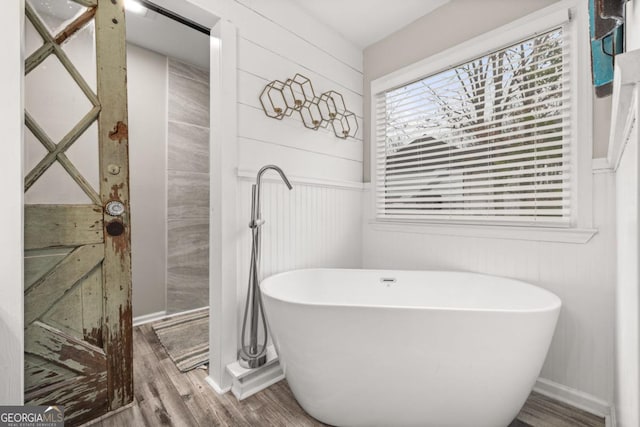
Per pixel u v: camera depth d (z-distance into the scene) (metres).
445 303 1.83
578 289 1.47
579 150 1.47
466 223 1.91
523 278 1.66
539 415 1.39
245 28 1.73
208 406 1.46
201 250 2.94
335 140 2.30
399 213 2.29
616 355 1.16
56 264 1.24
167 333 2.31
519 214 1.68
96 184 1.34
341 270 1.97
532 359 1.18
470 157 1.92
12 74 1.02
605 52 0.82
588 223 1.44
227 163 1.62
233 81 1.66
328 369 1.26
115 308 1.40
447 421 1.22
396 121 2.34
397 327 1.17
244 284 1.70
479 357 1.15
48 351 1.22
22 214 1.05
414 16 2.14
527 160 1.70
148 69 2.62
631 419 0.68
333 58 2.29
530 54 1.65
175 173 2.77
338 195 2.32
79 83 1.29
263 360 1.61
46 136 1.22
